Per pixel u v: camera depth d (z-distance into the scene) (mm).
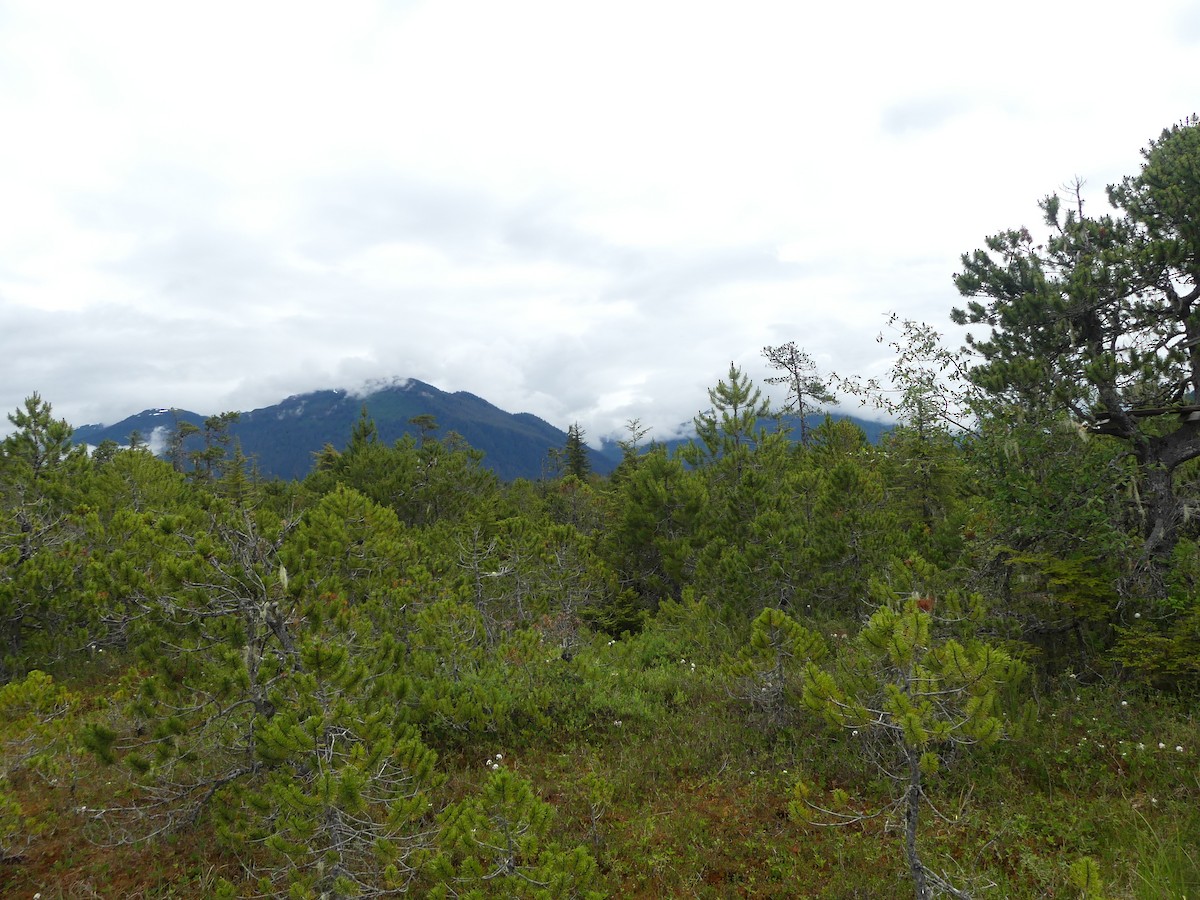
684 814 7352
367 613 10742
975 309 12102
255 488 30484
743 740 8914
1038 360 10953
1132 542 10195
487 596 14648
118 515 13508
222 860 6312
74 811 7055
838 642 11562
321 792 5035
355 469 25047
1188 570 9703
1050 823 6715
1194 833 6184
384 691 8031
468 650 10672
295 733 5566
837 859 6453
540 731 9164
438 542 18844
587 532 24328
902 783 7473
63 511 15008
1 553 11594
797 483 17109
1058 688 9594
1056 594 10055
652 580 18922
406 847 5816
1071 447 10953
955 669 5488
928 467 16688
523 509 27531
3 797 6391
